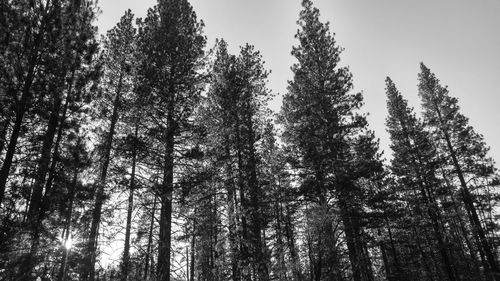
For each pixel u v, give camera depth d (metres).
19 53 11.41
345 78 20.66
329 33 22.42
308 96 20.47
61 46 12.53
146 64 16.25
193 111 16.66
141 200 14.35
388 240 26.83
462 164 27.77
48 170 12.99
